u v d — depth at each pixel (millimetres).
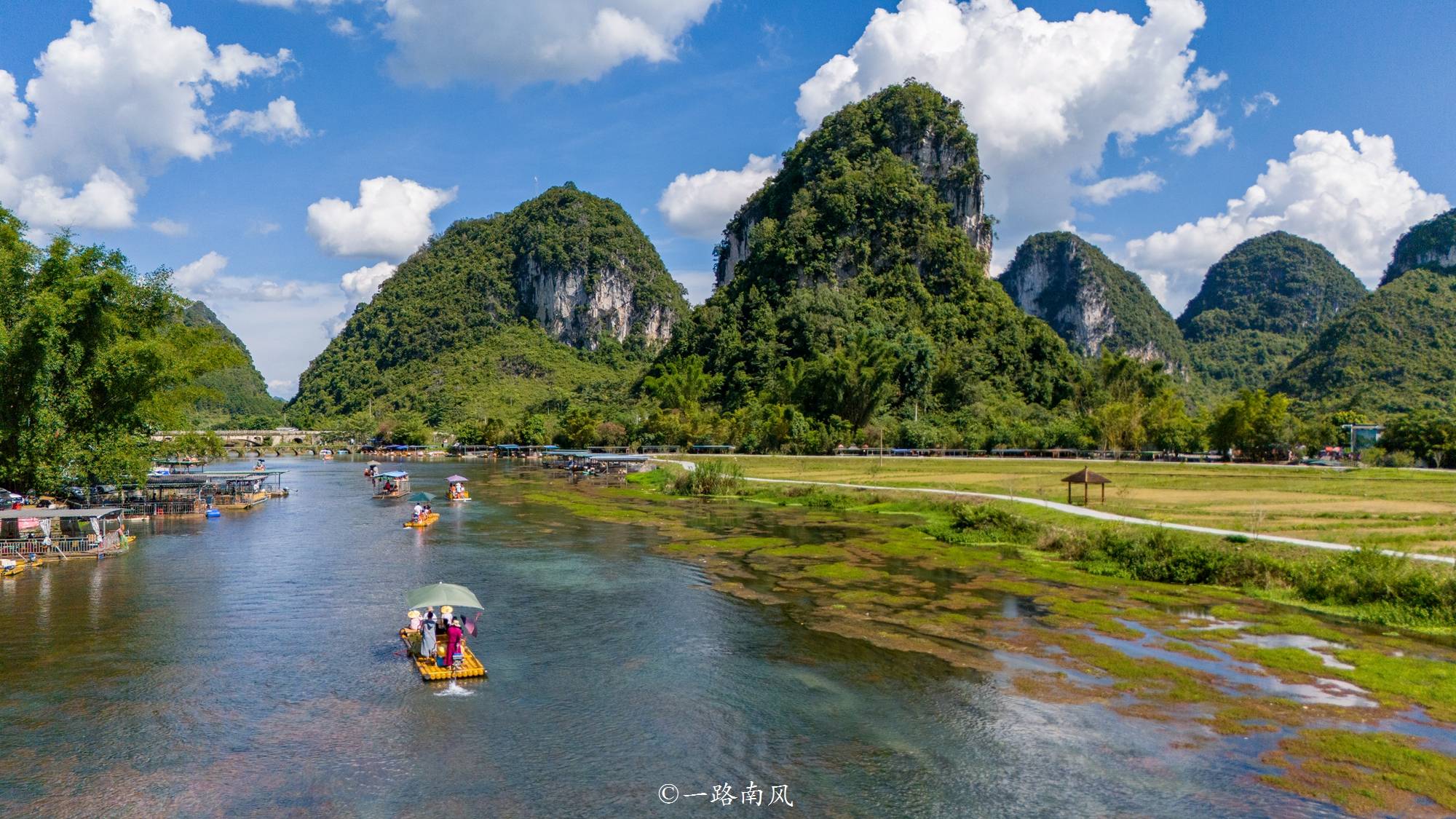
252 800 17453
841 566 42000
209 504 69125
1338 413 148375
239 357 75938
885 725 21219
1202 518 51844
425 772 18750
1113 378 174250
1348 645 27797
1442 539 42156
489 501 77625
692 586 37500
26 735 20750
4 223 51938
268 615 32406
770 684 24234
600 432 160250
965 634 29312
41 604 34094
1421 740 19922
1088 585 37344
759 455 138500
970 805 17047
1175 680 24344
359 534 54469
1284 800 17125
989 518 52906
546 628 30469
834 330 181625
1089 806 17000
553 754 19625
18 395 49688
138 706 22625
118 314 61125
